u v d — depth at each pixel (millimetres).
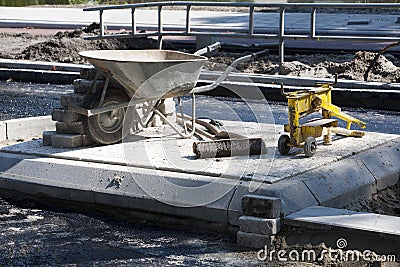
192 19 28406
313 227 7664
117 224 8641
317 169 8828
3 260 7633
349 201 8750
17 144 10219
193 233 8328
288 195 8039
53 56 21781
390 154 9852
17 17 30578
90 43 22531
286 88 16578
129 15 31031
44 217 8875
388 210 8875
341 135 10508
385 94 15914
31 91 18531
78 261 7602
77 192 9031
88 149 9844
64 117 9922
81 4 38406
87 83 9914
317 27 25156
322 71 18438
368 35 22906
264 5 17797
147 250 7863
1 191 9633
